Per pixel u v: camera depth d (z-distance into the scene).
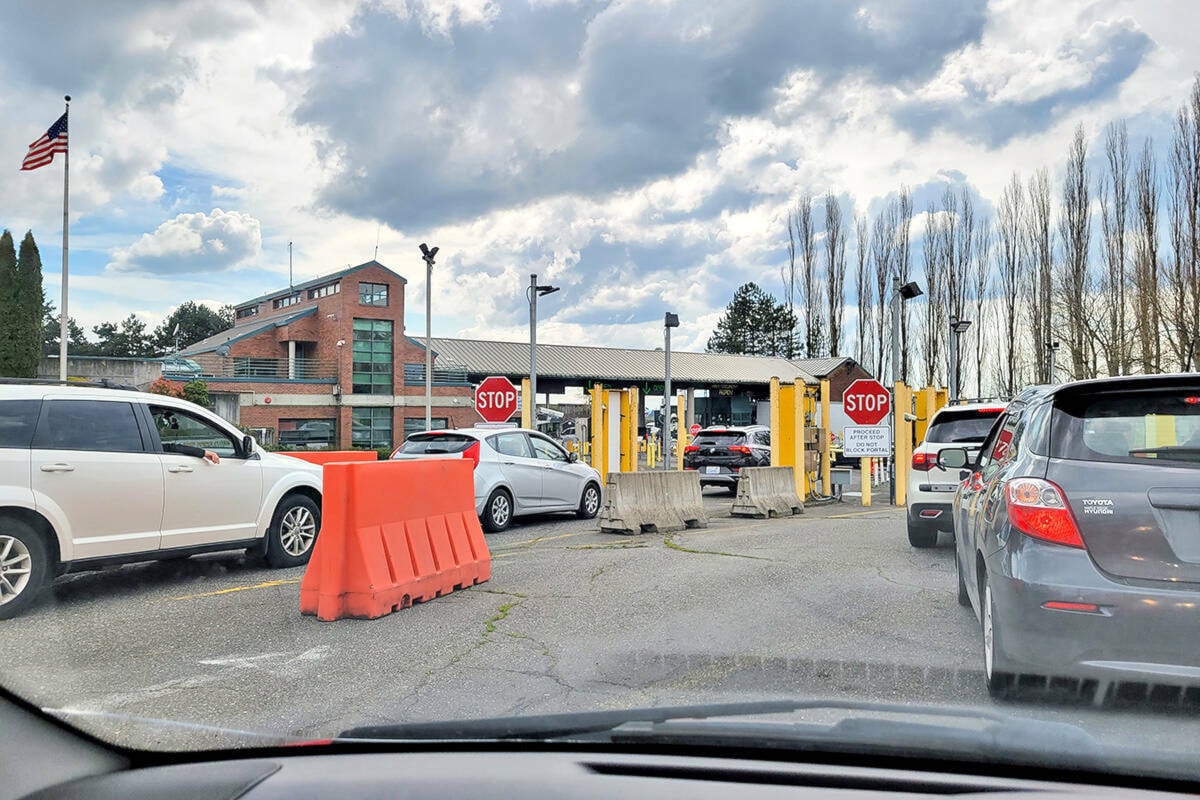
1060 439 4.42
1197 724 3.88
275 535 9.16
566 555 10.16
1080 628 3.98
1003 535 4.38
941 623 6.46
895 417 19.33
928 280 53.28
